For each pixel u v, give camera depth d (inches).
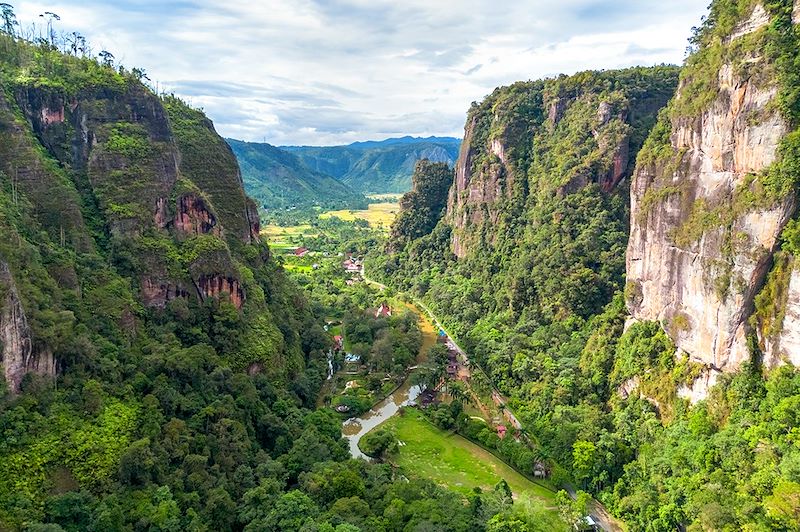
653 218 3292.3
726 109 2787.9
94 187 3152.1
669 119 3545.8
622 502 2623.0
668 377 3006.9
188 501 2287.2
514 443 3282.5
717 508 2113.7
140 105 3481.8
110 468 2194.9
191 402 2711.6
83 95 3307.1
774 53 2586.1
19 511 1891.0
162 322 3083.2
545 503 2844.5
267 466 2659.9
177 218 3435.0
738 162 2721.5
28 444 2037.4
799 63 2508.6
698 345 2861.7
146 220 3211.1
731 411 2536.9
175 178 3531.0
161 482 2304.4
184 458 2447.1
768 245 2511.1
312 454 2874.0
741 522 2059.5
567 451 3038.9
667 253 3134.8
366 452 3270.2
